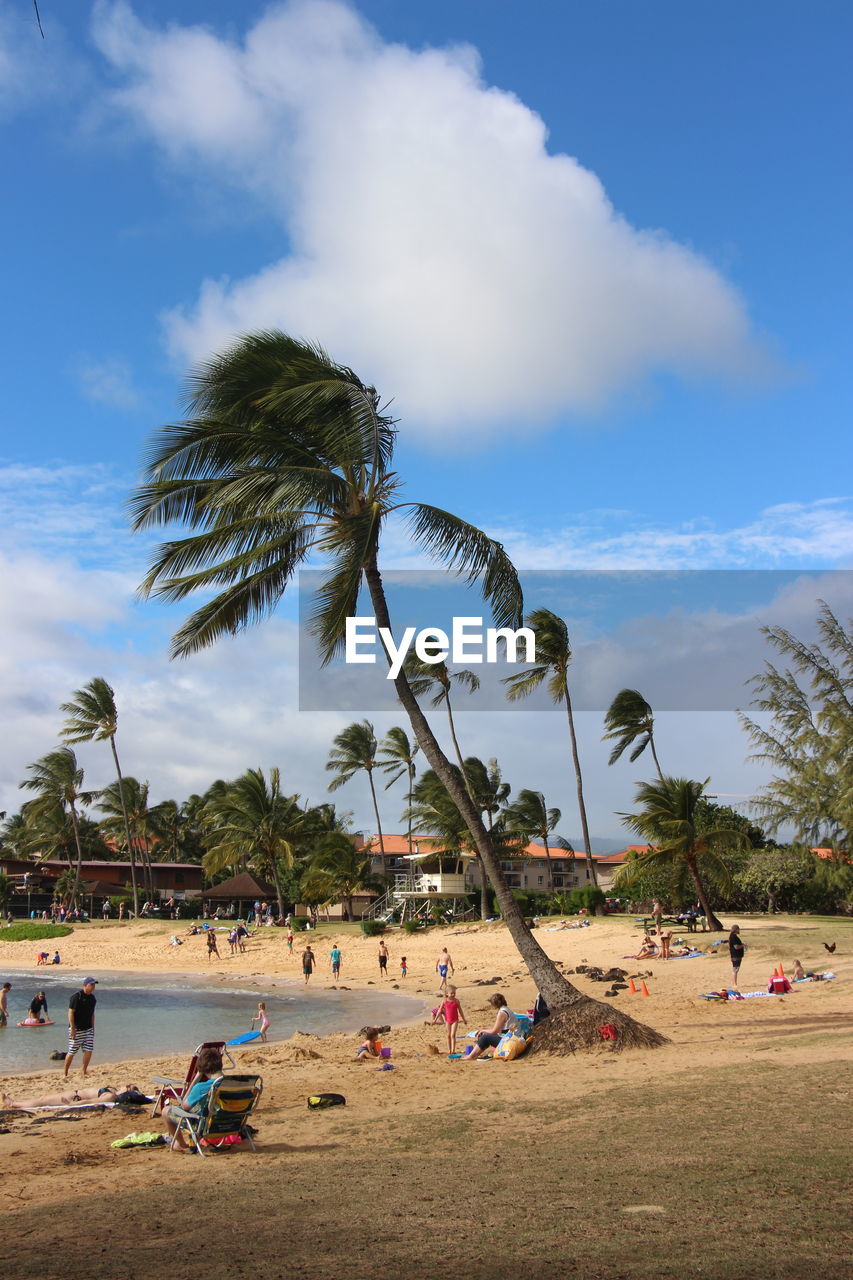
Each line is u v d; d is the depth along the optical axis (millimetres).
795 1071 11609
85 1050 17250
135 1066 18219
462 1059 15953
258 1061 17625
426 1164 8211
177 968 48656
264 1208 6965
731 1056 13664
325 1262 5438
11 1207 7641
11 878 83938
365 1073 15008
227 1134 9664
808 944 32594
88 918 70062
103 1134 10922
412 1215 6441
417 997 31688
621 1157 7781
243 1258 5609
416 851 84312
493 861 16953
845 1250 5090
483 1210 6441
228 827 64750
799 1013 19094
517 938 16609
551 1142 8742
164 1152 9781
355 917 74000
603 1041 15141
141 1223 6719
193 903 72562
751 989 25141
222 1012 29797
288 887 68562
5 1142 10586
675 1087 11227
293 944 53094
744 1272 4824
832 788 44781
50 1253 5922
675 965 31469
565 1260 5207
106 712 68812
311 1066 16359
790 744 46250
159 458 16828
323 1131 10406
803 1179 6594
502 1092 12195
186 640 17141
